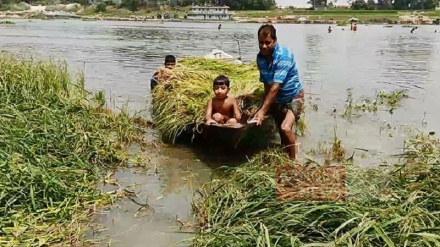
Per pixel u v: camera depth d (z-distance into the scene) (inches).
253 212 180.1
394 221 152.5
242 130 261.1
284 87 264.5
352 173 208.2
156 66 665.6
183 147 295.9
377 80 587.2
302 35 1633.9
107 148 267.4
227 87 280.8
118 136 303.0
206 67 384.8
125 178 242.2
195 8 3587.6
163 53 858.8
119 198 217.2
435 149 234.7
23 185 203.6
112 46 979.3
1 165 207.3
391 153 289.1
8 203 191.2
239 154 281.4
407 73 658.8
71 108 310.8
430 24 3088.1
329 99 453.4
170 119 305.6
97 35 1352.1
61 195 207.2
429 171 201.2
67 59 707.4
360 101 444.8
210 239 165.0
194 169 258.1
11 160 213.8
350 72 656.4
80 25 2113.7
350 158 269.6
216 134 280.1
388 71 677.3
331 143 307.9
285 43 1211.9
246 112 288.4
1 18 2891.2
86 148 263.0
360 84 552.1
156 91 349.4
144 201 215.9
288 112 266.7
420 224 157.8
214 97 285.0
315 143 307.1
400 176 209.8
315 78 590.2
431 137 321.7
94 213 201.3
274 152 250.2
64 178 222.4
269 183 200.8
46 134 255.3
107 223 193.8
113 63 684.1
